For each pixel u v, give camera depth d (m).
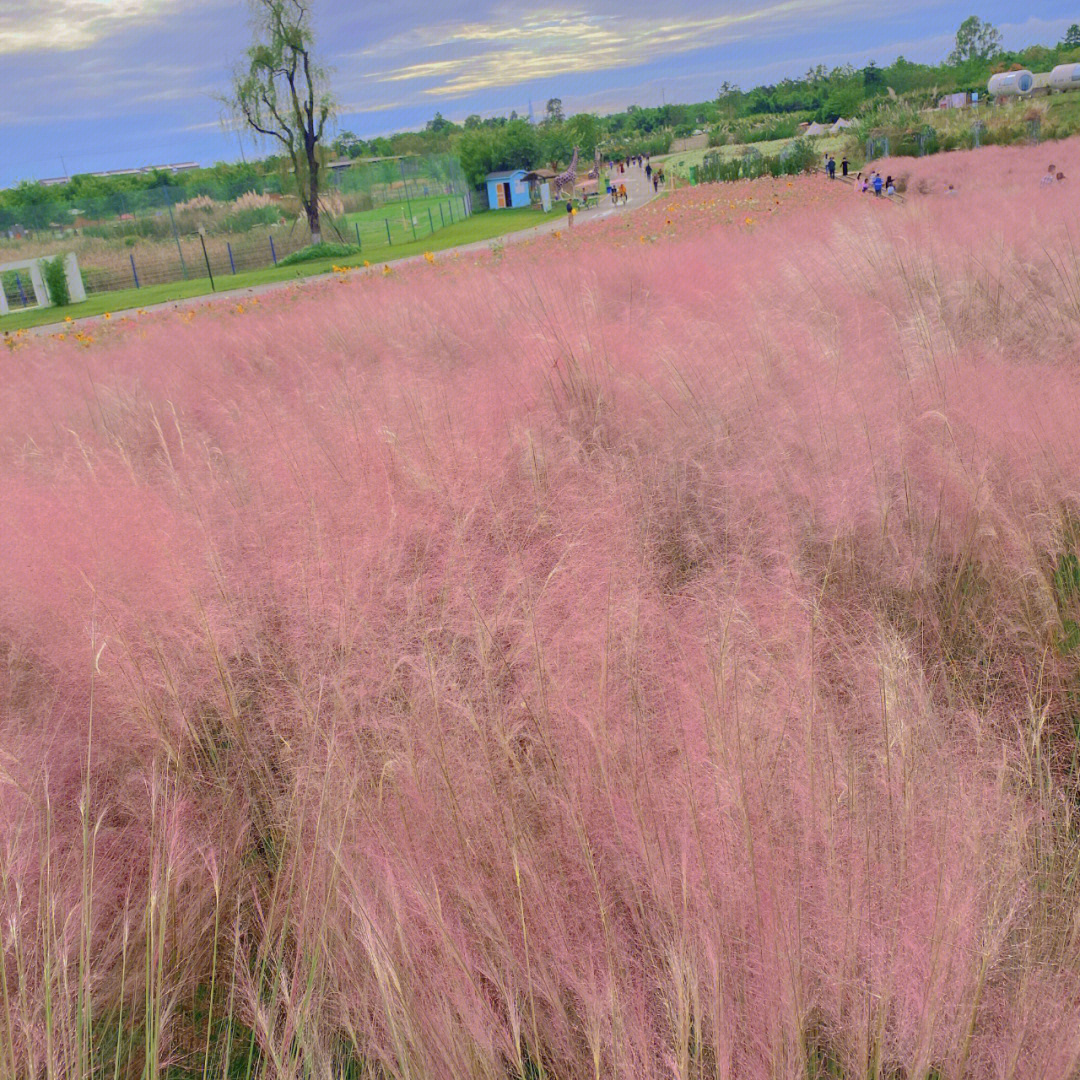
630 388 4.43
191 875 2.06
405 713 2.34
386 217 50.56
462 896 1.78
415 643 2.65
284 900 1.99
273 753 2.45
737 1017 1.52
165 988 1.81
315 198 42.56
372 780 2.14
